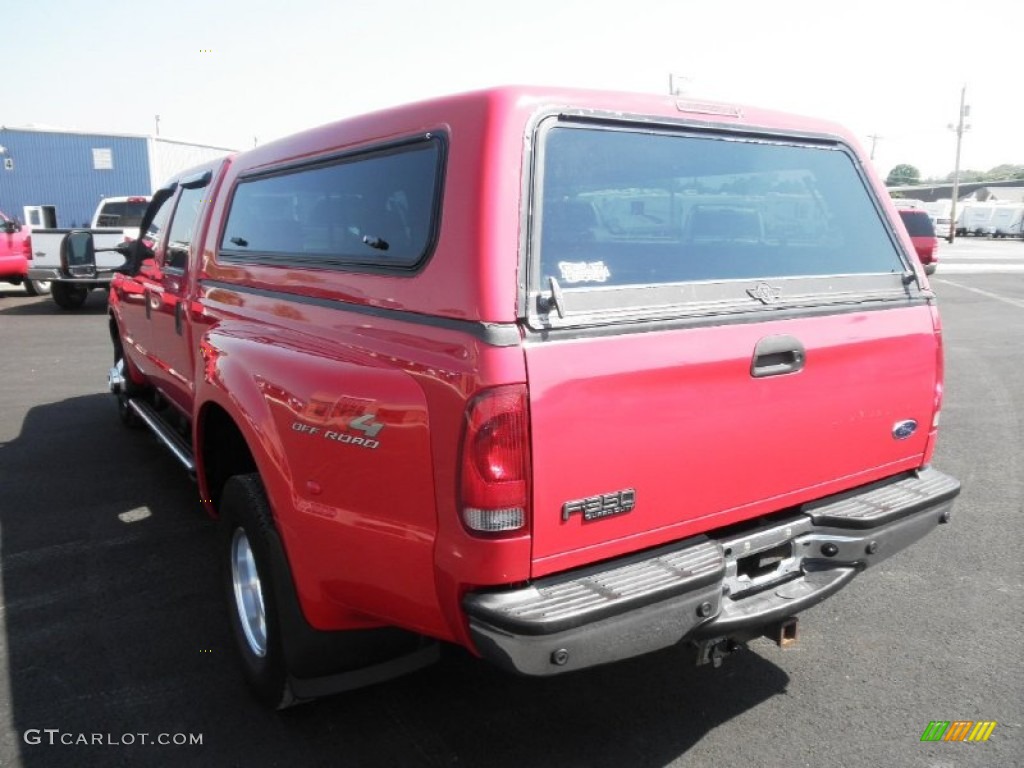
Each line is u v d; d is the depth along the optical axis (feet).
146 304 17.81
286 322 10.61
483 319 7.54
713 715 10.78
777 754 10.00
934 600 13.94
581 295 7.95
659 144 9.23
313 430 8.96
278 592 9.71
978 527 17.06
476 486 7.47
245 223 12.86
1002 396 29.32
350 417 8.52
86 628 12.85
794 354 9.41
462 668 11.89
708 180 9.70
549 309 7.77
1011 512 17.88
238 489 10.59
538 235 7.95
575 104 8.54
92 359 36.01
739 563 9.70
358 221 9.60
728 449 8.96
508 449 7.44
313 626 9.58
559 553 7.89
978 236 223.92
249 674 10.93
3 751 9.95
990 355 37.83
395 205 8.97
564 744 10.19
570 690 11.35
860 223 11.19
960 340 42.39
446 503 7.77
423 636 10.18
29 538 16.29
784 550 9.92
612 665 12.00
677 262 9.20
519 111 8.07
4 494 18.71
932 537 16.57
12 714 10.69
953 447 22.86
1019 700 11.07
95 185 99.35
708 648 9.00
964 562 15.40
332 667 9.91
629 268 8.72
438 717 10.72
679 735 10.36
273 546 9.77
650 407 8.25
